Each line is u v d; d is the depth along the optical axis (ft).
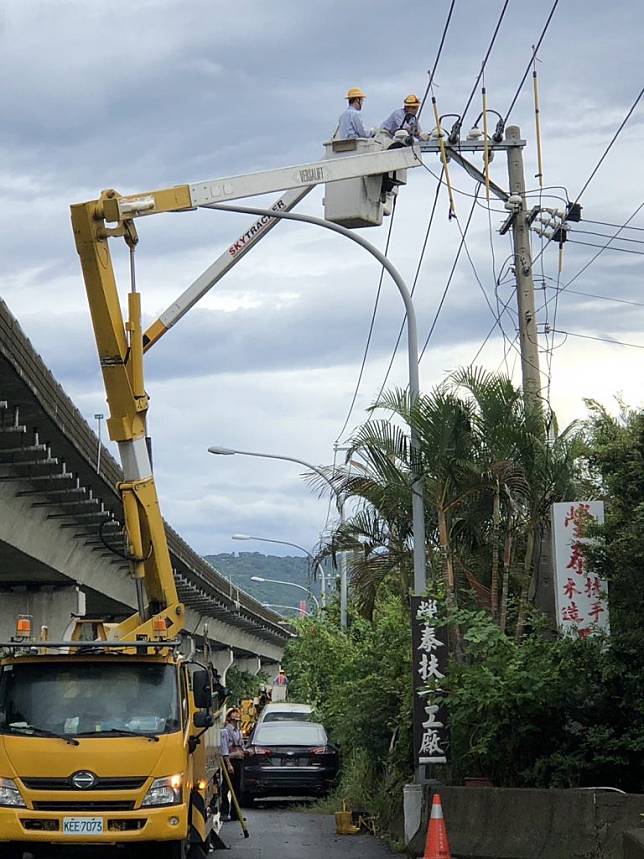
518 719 52.49
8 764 44.73
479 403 62.90
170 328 61.72
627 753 49.78
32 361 66.44
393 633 75.00
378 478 64.90
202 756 51.98
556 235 69.21
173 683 47.42
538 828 47.67
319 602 162.40
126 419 50.55
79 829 44.21
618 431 52.54
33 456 76.79
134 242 51.39
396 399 63.82
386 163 59.06
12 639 48.75
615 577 50.44
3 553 92.07
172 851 46.78
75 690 46.83
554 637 57.82
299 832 69.26
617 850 43.98
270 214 57.62
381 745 73.67
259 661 311.27
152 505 51.11
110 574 122.11
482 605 65.26
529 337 67.97
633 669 50.01
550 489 62.90
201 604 170.19
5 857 45.52
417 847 53.67
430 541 68.59
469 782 54.08
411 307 63.31
